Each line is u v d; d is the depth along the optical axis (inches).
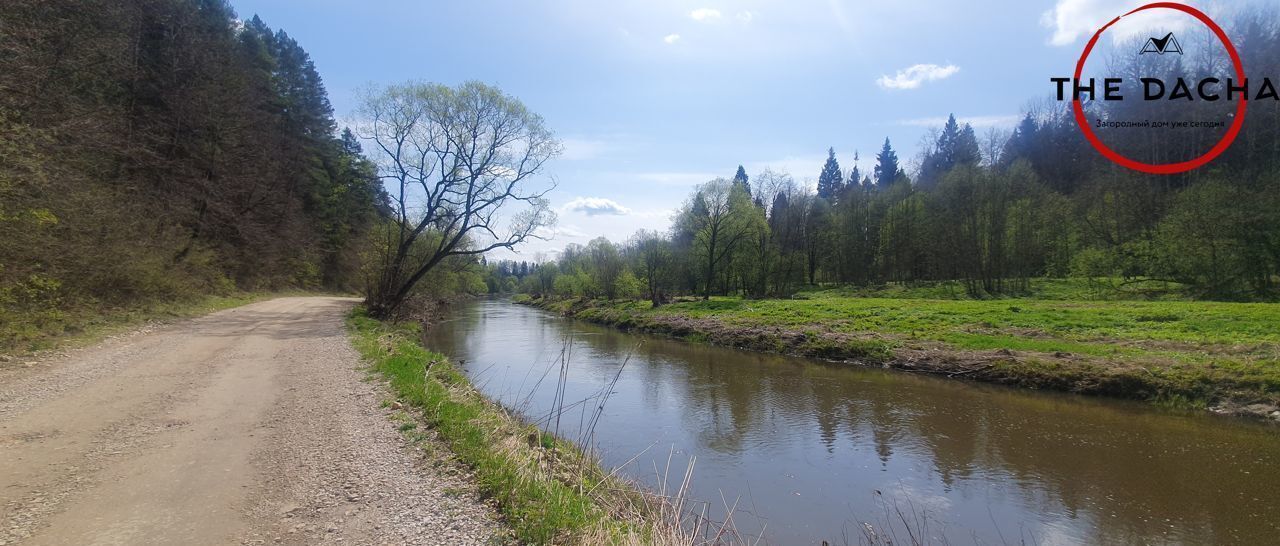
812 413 506.3
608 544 164.4
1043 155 2273.6
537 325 1488.7
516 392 573.3
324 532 162.4
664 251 2137.1
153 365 398.9
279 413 287.1
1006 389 604.7
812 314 1175.0
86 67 714.2
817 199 2507.4
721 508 303.7
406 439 247.9
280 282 1566.2
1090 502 315.0
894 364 747.4
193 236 1058.1
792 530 281.0
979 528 287.0
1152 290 1305.4
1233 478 345.4
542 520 173.0
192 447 230.2
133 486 188.9
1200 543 268.8
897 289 1941.4
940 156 2630.4
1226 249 1173.7
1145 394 535.5
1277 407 462.6
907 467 371.2
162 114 1024.2
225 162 1214.9
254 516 170.9
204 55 1111.6
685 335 1184.2
